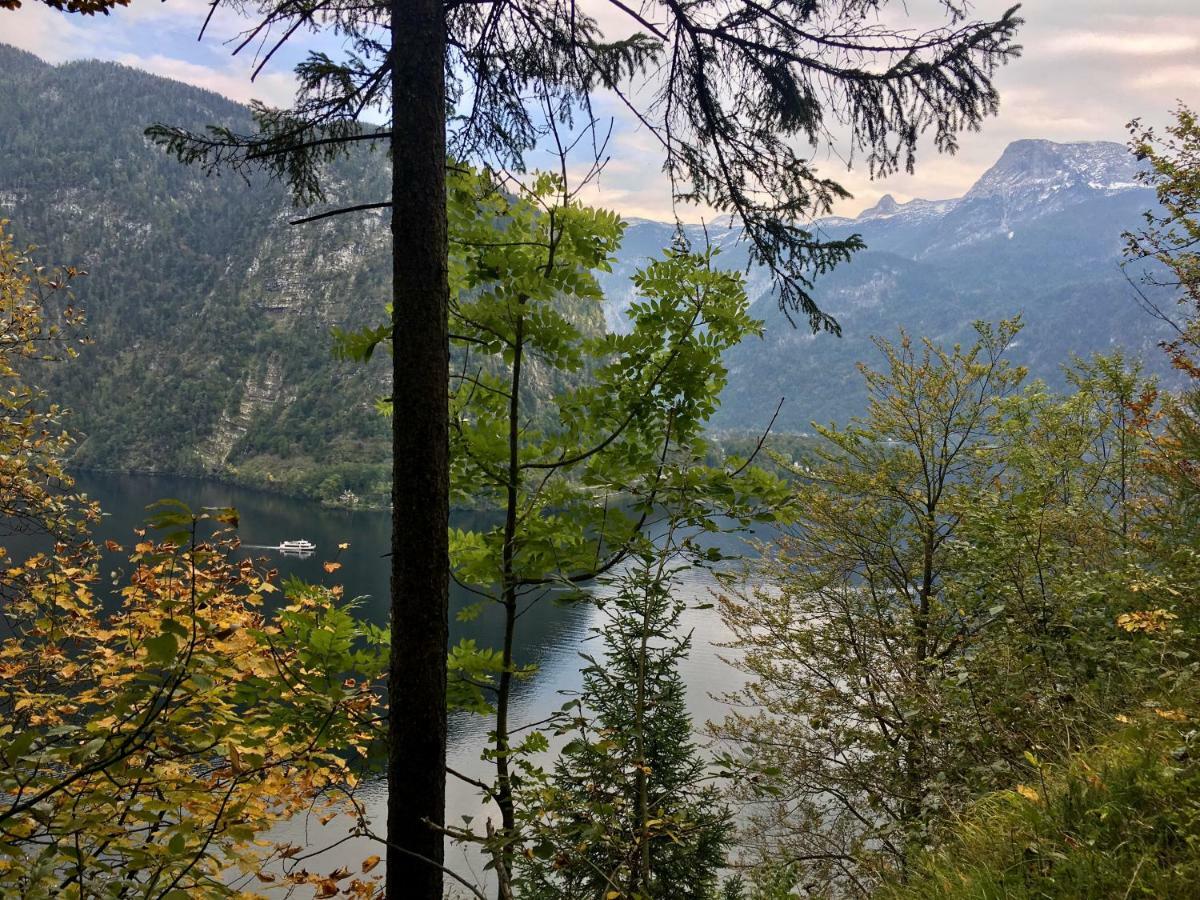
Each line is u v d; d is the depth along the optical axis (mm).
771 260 4617
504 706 5297
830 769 9023
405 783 3844
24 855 2639
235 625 4566
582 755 3193
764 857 8992
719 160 4637
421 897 3840
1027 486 9164
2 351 8234
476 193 5703
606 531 5621
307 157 4277
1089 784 3193
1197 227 5438
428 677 3867
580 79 4746
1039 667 5023
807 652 9672
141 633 4609
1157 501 6074
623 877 3066
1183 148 5516
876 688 7809
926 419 10875
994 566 6617
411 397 3887
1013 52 3869
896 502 10812
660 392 5992
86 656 5012
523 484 6000
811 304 4559
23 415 7980
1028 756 3768
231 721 3699
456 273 5984
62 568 5395
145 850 3039
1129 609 5109
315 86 4242
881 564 10367
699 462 5789
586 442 6238
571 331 5703
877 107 4188
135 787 3113
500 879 3615
